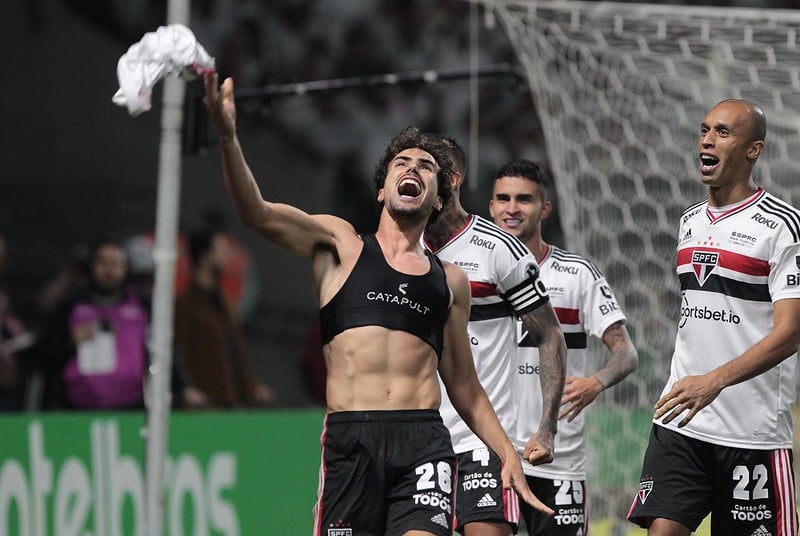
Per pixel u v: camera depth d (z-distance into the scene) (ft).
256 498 89.66
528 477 68.03
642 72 85.46
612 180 98.63
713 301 54.70
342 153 148.77
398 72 153.58
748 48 80.18
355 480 46.26
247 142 144.25
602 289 69.00
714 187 55.26
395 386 46.52
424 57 153.99
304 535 90.68
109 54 141.79
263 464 90.07
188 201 135.95
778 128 93.35
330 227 47.75
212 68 41.63
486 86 145.18
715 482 55.31
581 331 69.46
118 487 86.79
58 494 87.25
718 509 55.57
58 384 99.66
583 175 90.48
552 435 55.06
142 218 137.49
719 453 54.70
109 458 87.20
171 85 63.82
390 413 46.21
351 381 46.62
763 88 82.43
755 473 54.54
